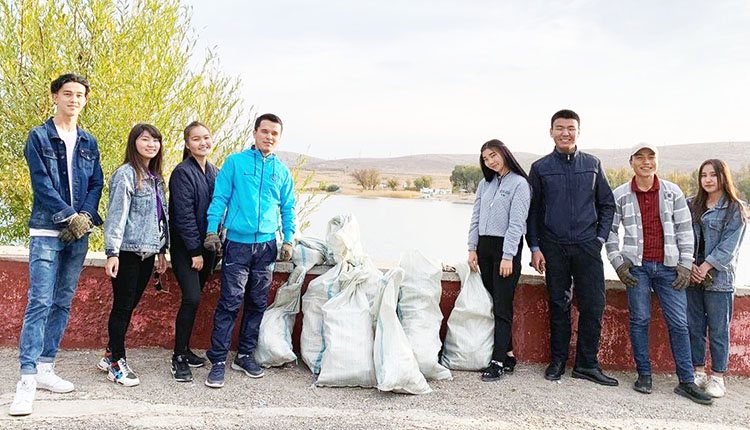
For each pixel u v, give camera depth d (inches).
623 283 170.1
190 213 151.8
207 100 287.6
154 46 278.2
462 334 175.8
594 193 167.2
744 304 183.5
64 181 137.6
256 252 158.1
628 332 184.2
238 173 155.8
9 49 253.8
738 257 166.2
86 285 177.5
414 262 180.7
